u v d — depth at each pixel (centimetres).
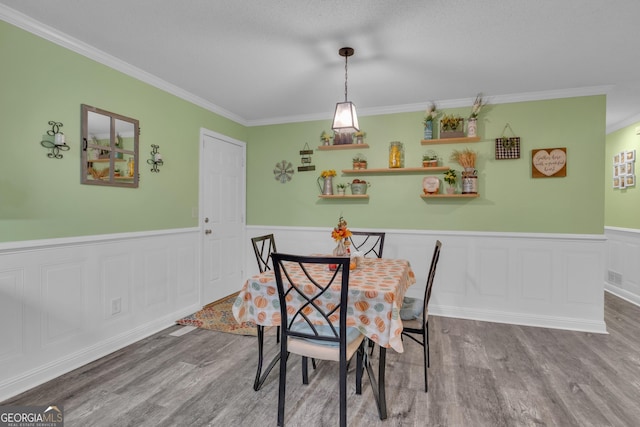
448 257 367
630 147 425
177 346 280
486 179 357
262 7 200
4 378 202
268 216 448
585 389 217
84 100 250
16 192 209
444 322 345
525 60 266
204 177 379
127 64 279
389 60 269
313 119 425
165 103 325
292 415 190
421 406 199
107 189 268
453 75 297
